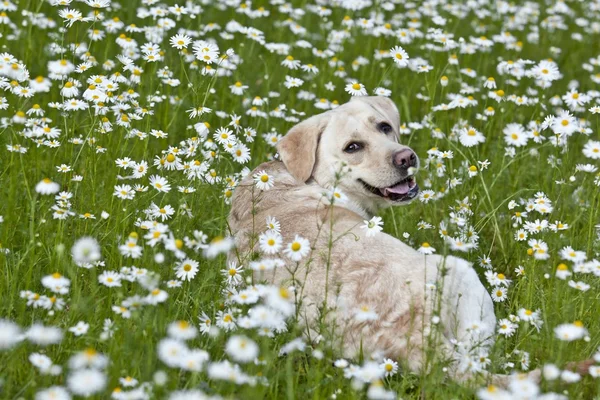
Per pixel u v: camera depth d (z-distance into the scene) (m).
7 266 5.19
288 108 8.84
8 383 4.11
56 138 7.26
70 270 4.88
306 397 4.43
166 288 5.20
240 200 6.11
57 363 4.50
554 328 4.84
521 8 12.45
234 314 4.77
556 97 8.71
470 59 10.27
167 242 4.69
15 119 5.31
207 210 6.52
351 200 6.34
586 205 6.85
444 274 4.63
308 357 4.92
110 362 4.24
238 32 10.24
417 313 4.88
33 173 6.58
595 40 12.29
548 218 6.64
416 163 6.11
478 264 6.19
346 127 6.25
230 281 5.11
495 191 7.46
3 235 5.49
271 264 4.77
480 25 11.73
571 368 4.52
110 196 6.18
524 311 4.95
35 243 5.46
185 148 6.70
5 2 8.68
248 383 4.13
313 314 4.96
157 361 4.36
